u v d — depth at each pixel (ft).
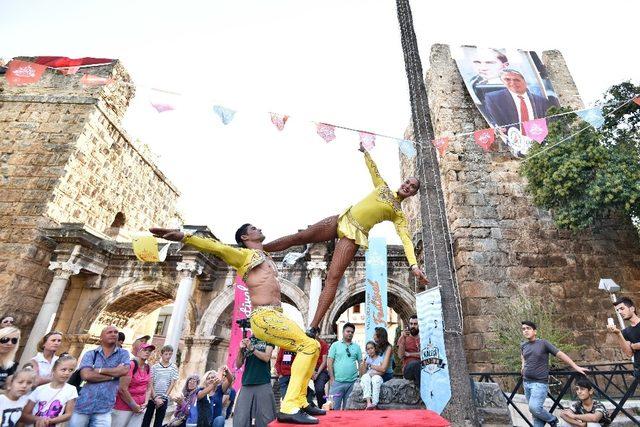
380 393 16.66
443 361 14.08
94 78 19.44
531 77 49.65
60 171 51.62
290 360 22.91
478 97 47.98
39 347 16.87
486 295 39.04
